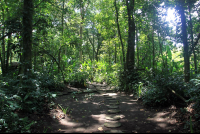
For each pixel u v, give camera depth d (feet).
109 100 18.30
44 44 24.32
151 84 16.42
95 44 72.59
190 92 12.00
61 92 21.93
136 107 15.06
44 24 18.33
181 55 25.53
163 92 14.32
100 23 36.19
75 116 12.75
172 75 16.19
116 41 35.63
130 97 19.70
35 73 17.38
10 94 12.67
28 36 14.83
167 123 10.48
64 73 27.81
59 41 27.22
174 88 14.28
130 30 24.66
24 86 12.84
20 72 18.43
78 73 27.63
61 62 30.50
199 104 10.46
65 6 28.43
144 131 9.50
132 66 24.72
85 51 61.26
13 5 16.61
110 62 45.34
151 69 20.04
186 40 20.45
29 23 14.93
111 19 33.42
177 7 20.59
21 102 11.87
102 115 12.96
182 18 20.53
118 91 24.07
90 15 42.42
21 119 9.95
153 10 22.25
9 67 27.43
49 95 14.65
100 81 32.71
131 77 23.24
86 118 12.25
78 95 21.34
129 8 23.86
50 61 26.99
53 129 9.98
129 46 24.43
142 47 32.91
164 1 21.44
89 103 17.02
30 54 15.17
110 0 27.63
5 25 15.55
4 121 9.05
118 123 10.93
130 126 10.42
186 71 20.04
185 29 20.53
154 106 14.47
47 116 12.13
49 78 22.17
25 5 14.89
